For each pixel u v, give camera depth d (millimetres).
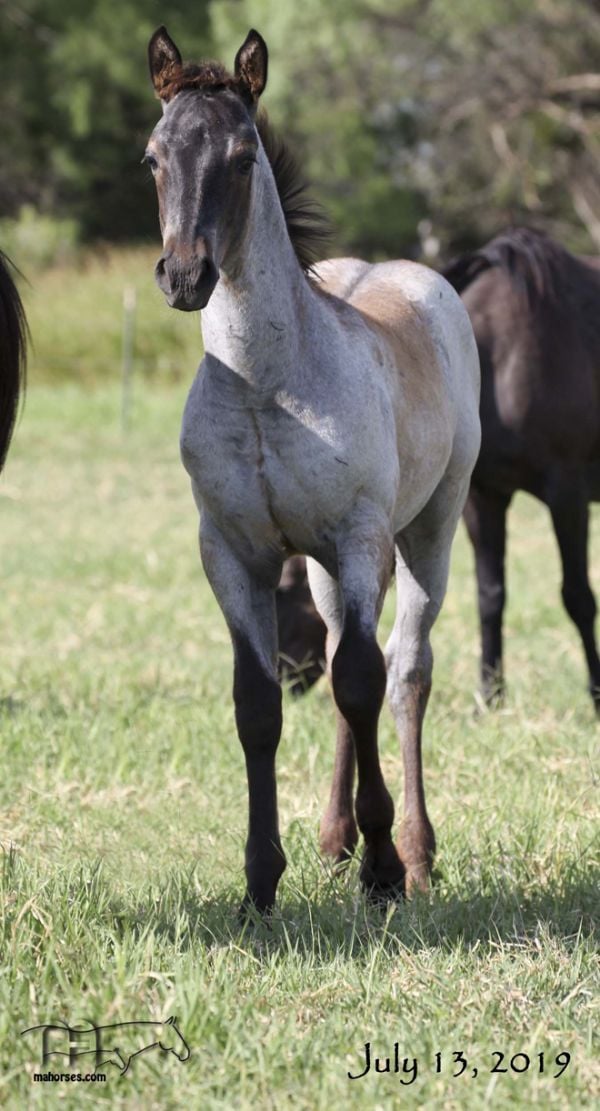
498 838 8086
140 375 37188
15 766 9812
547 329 11672
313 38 48281
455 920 6984
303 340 6891
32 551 19281
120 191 61125
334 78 52781
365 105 54062
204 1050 5441
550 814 8422
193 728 10672
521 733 10430
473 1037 5656
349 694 6883
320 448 6867
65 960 6082
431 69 52875
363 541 7078
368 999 5980
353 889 7445
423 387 7980
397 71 52844
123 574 18125
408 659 8516
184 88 6449
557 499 11797
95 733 10453
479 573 12039
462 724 10984
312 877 7641
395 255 58312
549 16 49844
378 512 7145
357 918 6980
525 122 50656
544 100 49750
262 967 6340
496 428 11672
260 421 6852
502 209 54094
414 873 7809
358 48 48656
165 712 11289
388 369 7562
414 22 51188
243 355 6730
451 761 9828
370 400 7102
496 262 11898
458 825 8469
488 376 11695
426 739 10320
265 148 7387
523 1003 5961
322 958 6496
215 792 9523
